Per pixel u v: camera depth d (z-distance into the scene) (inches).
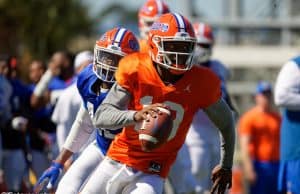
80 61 1012.5
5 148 1101.7
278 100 871.7
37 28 2635.3
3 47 2618.1
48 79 1141.7
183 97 619.5
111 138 708.7
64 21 2667.3
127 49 693.3
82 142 737.0
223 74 1004.6
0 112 1095.6
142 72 614.5
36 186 737.0
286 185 895.1
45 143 1165.1
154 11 916.6
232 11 2076.8
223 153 647.1
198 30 989.8
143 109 588.7
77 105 943.7
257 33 2079.2
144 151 634.2
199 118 978.7
